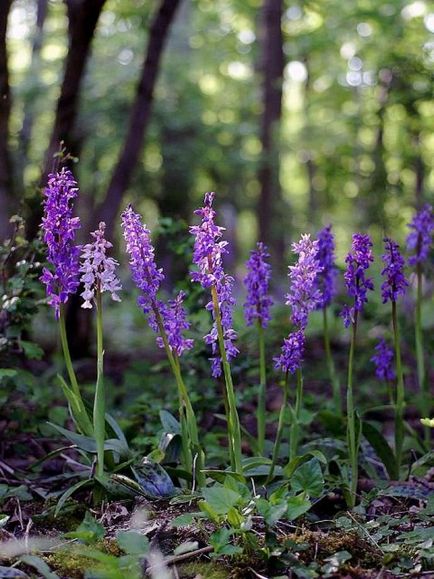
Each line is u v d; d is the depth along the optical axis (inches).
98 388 37.4
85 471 43.0
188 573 31.6
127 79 153.6
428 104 106.2
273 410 62.3
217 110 206.2
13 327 48.4
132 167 89.7
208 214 35.9
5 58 74.0
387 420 66.0
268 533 32.2
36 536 35.9
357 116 118.6
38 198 55.7
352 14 130.3
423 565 31.9
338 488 41.6
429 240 52.4
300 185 286.2
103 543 33.6
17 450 49.4
